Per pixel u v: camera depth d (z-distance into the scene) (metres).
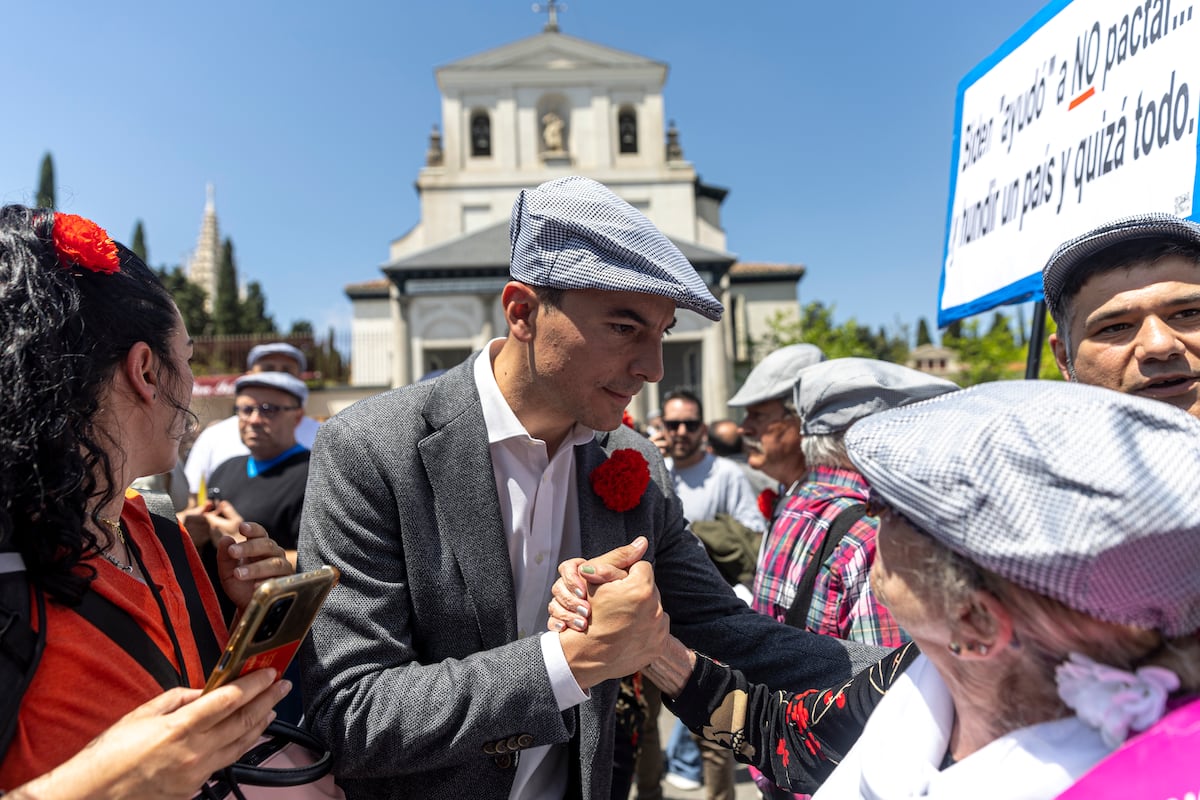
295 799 1.43
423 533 1.56
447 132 29.73
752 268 32.66
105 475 1.21
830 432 2.23
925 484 0.83
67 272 1.17
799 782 1.49
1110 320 1.50
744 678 1.66
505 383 1.63
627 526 1.78
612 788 2.14
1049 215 2.04
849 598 1.95
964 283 2.49
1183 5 1.60
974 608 0.87
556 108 30.55
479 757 1.56
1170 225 1.42
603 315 1.45
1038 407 0.84
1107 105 1.83
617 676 1.42
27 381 1.09
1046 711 0.88
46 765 1.09
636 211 1.52
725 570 3.55
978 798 0.86
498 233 27.86
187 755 1.04
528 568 1.71
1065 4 2.02
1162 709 0.79
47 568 1.12
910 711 1.03
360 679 1.46
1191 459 0.78
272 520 4.01
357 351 27.89
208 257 65.00
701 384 26.73
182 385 1.35
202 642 1.43
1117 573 0.75
